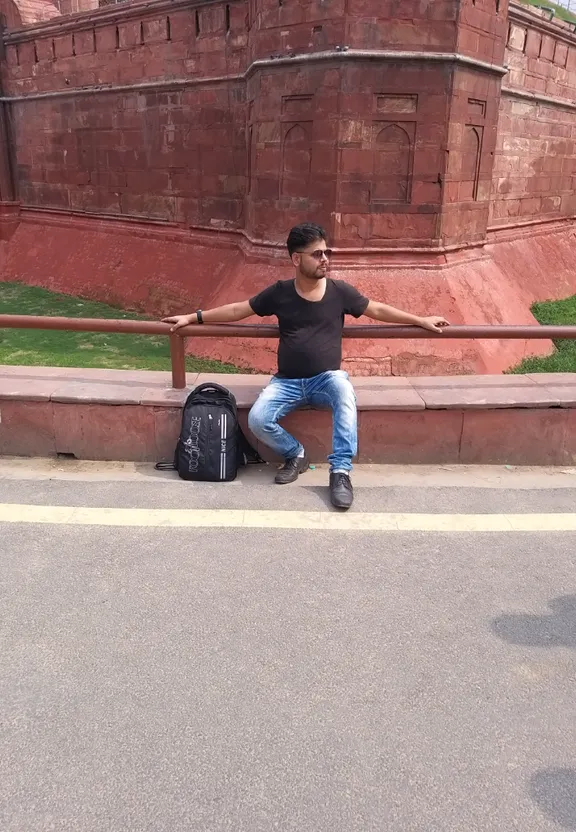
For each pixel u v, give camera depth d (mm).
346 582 3006
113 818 1891
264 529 3453
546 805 1945
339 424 3848
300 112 8195
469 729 2215
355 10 7609
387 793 1979
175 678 2422
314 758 2094
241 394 4273
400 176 8195
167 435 4281
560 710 2301
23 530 3424
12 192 15758
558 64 12906
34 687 2373
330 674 2449
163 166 11828
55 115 14094
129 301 12203
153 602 2852
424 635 2664
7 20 14797
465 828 1872
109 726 2207
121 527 3461
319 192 8266
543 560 3195
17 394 4293
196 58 10781
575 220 15016
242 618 2752
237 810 1917
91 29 12633
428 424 4242
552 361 8742
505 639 2646
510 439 4277
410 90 7887
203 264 11219
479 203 9312
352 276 8336
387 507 3701
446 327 4070
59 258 14258
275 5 8164
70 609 2803
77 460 4398
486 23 8391
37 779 2012
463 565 3145
